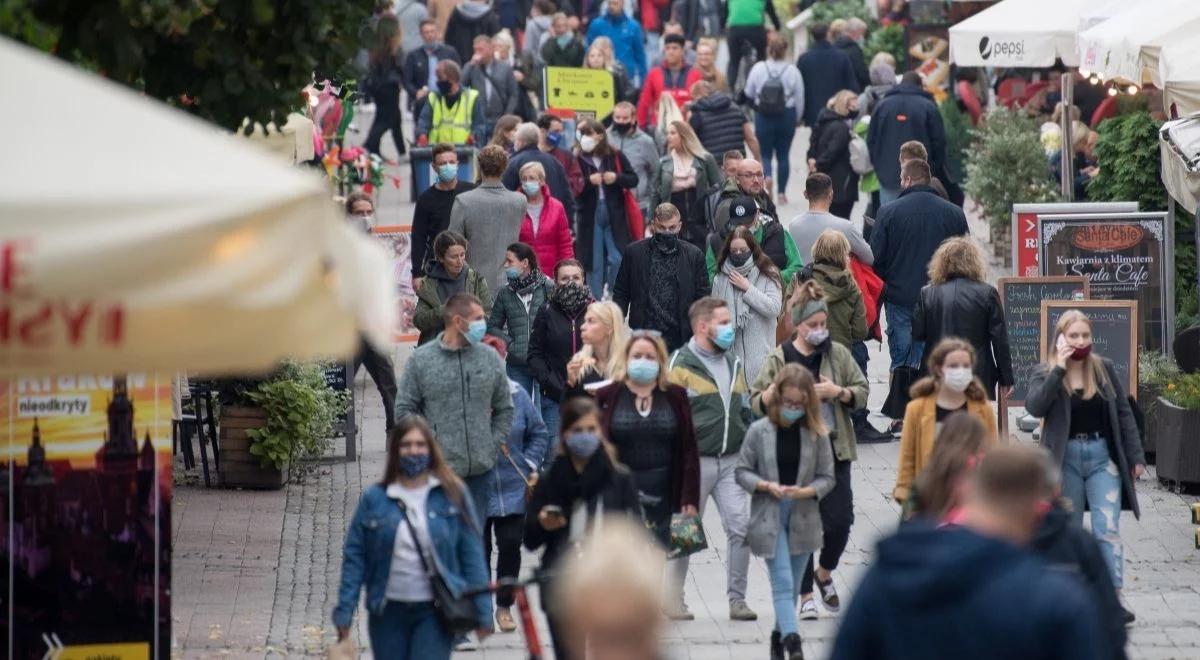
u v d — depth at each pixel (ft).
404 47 351.46
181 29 98.12
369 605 94.43
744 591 127.54
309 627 125.49
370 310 63.82
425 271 169.78
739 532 125.90
